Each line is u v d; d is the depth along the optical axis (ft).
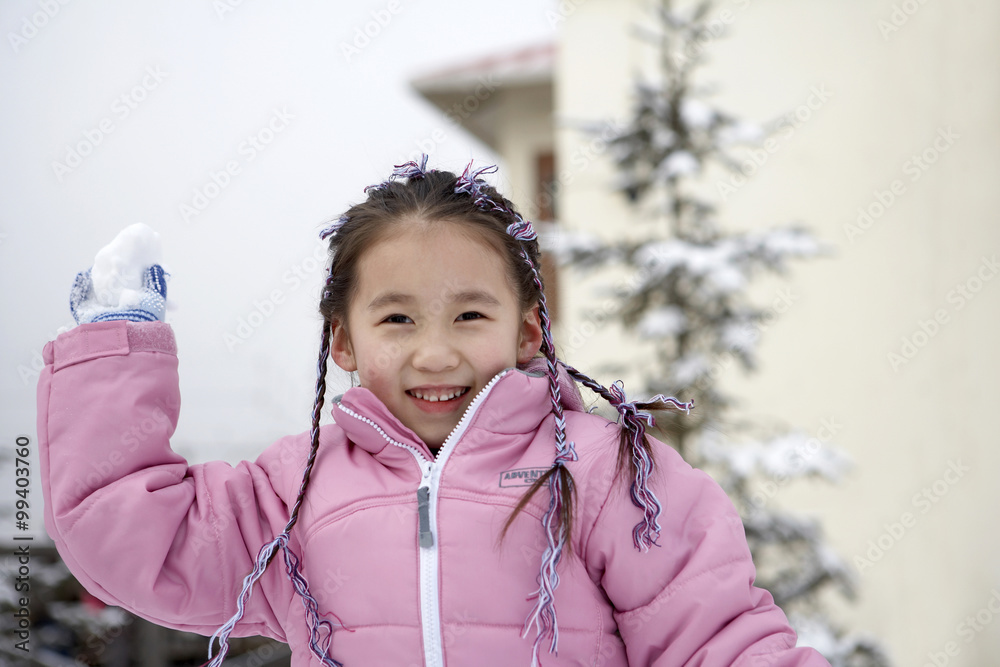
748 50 17.25
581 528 4.05
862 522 16.65
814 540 12.88
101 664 12.01
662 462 4.30
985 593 16.52
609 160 15.24
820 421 16.84
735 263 13.14
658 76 17.34
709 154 14.05
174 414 4.56
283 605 4.42
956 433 16.62
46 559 12.23
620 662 4.10
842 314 16.85
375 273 4.31
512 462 4.21
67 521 4.18
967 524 16.60
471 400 4.35
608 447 4.22
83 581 4.36
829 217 16.93
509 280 4.47
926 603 16.47
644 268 13.30
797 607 13.25
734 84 17.30
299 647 4.25
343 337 4.73
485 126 21.58
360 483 4.30
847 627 16.38
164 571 4.29
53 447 4.29
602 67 17.58
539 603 3.76
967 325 16.78
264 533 4.51
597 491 4.09
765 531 12.76
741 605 3.90
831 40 17.04
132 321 4.47
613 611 4.11
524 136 21.02
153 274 4.70
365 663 3.95
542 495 4.09
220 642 4.02
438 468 4.15
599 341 16.92
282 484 4.59
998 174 16.90
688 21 14.19
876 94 16.94
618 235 16.88
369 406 4.27
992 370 16.79
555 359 4.49
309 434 4.86
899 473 16.60
